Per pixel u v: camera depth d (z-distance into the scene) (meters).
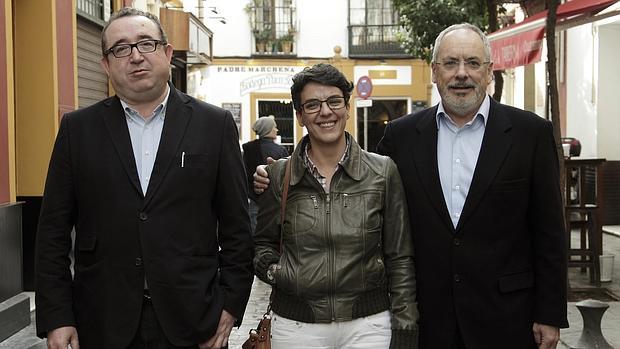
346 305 3.50
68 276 3.58
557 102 7.85
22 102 8.59
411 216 3.73
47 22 8.60
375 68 27.64
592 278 8.86
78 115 3.61
